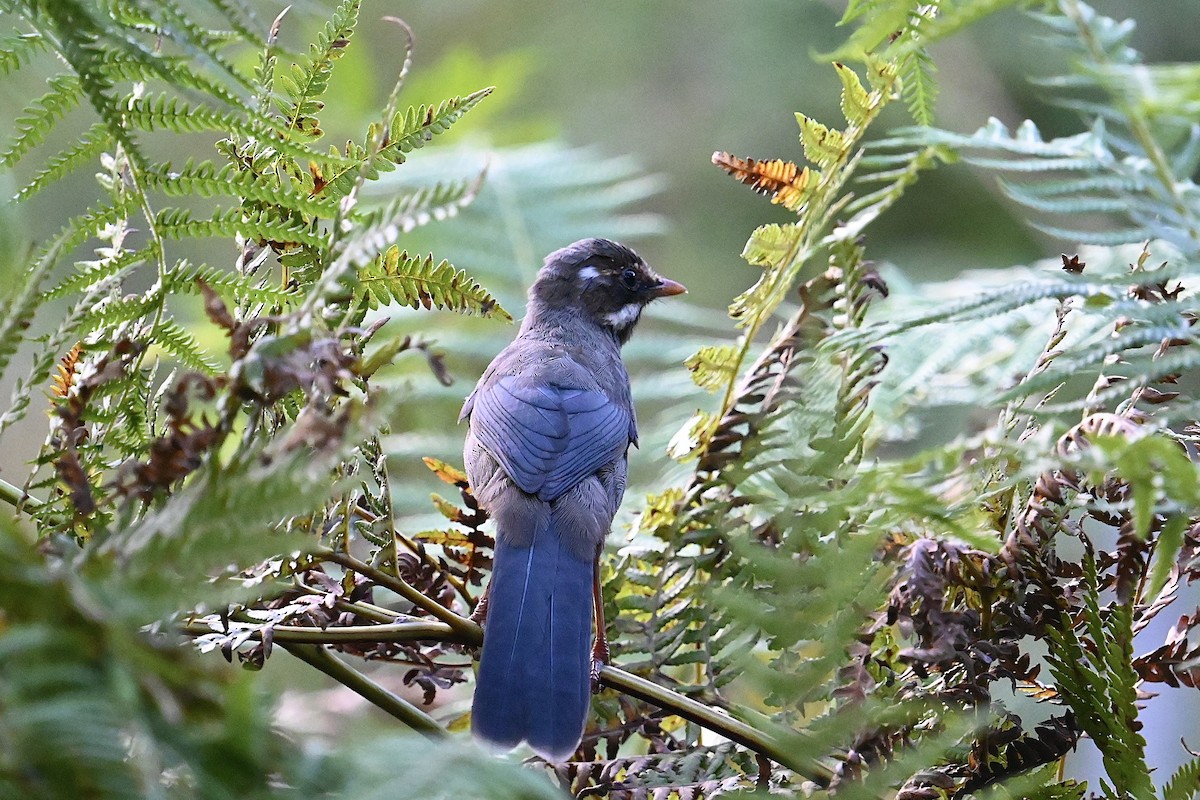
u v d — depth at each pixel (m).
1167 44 17.11
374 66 19.81
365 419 3.44
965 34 17.86
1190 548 5.64
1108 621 5.48
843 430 5.62
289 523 5.72
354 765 2.81
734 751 5.95
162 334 5.41
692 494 6.70
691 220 18.94
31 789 2.53
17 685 2.61
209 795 2.66
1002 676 5.77
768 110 19.03
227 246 13.61
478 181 3.91
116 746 2.58
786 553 5.43
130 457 5.36
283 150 5.14
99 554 3.23
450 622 6.18
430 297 6.05
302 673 9.73
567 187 14.80
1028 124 5.39
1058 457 4.21
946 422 10.02
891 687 5.69
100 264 5.21
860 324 6.47
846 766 5.04
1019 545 5.55
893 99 6.41
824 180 6.59
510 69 16.17
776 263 6.74
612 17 19.52
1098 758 8.87
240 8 4.32
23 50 5.03
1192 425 6.01
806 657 6.51
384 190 14.33
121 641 2.77
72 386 5.47
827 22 19.09
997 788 4.87
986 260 16.88
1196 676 5.54
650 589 6.82
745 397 6.67
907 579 5.52
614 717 6.93
